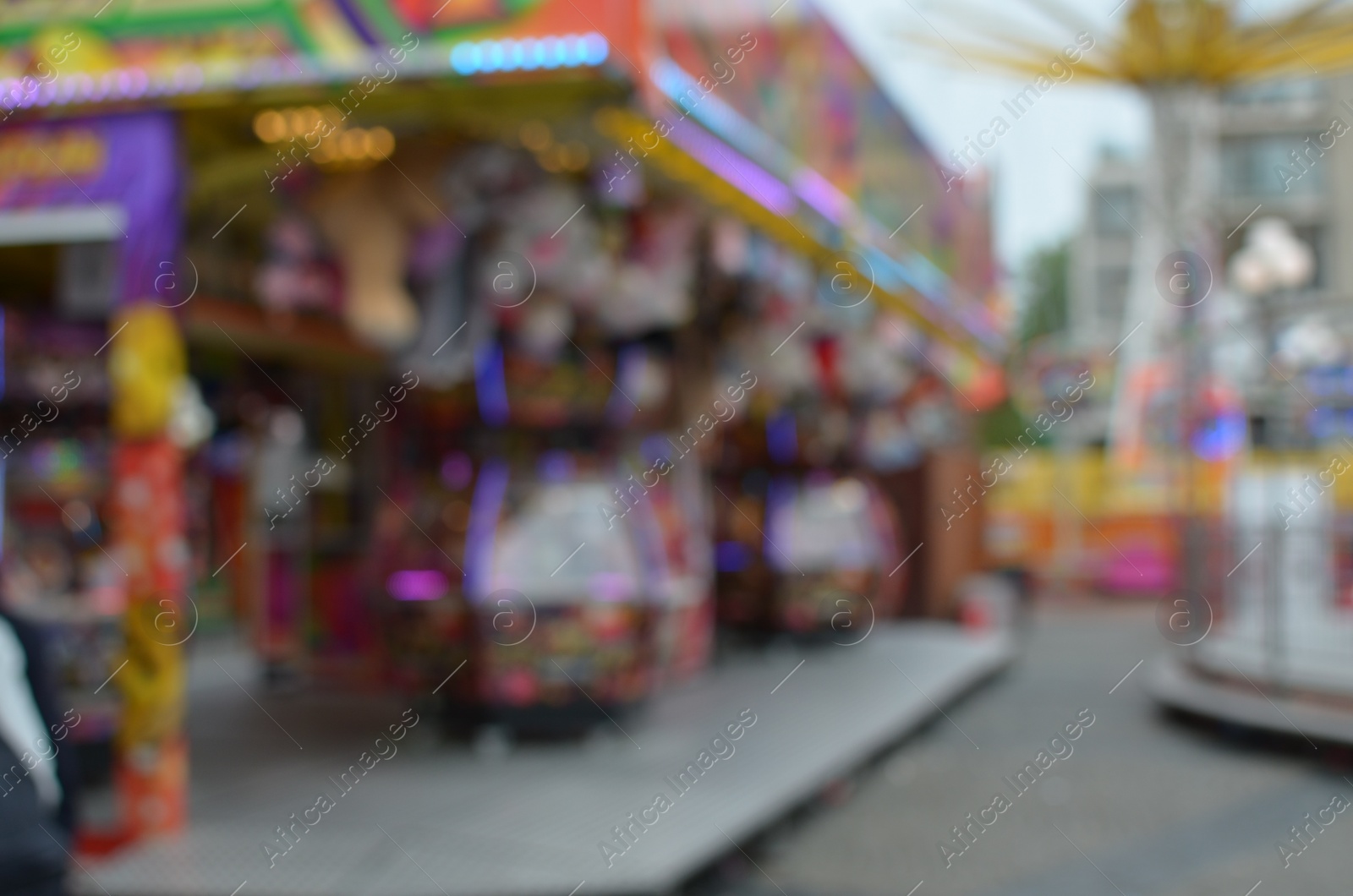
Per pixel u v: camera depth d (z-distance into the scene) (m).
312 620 9.98
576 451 8.42
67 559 9.65
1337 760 9.06
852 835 6.93
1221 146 29.00
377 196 6.84
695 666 11.03
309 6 5.63
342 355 9.61
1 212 5.86
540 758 7.53
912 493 15.95
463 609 7.84
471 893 5.00
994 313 16.78
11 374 8.77
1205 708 10.23
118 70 5.82
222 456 11.70
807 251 9.33
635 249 8.01
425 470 8.35
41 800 2.88
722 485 13.24
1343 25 16.19
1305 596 10.43
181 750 5.82
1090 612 22.81
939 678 11.55
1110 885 5.96
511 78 5.48
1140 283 23.33
